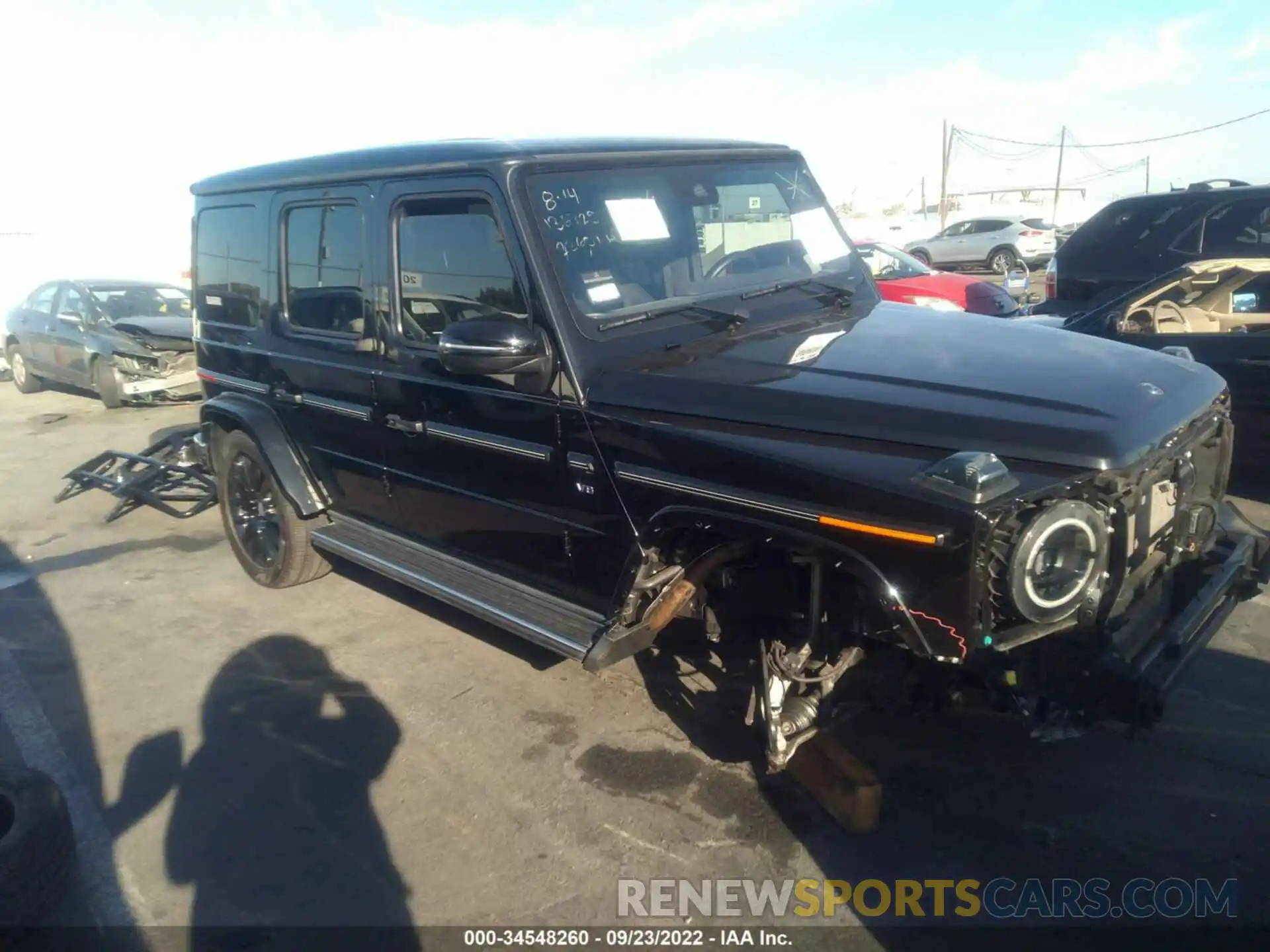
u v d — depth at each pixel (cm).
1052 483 257
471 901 304
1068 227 3050
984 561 250
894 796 338
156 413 1167
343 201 428
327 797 362
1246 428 551
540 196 349
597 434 329
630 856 319
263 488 552
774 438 290
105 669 480
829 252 433
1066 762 351
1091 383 304
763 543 301
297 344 474
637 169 379
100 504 776
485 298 362
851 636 300
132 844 342
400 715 417
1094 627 274
